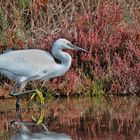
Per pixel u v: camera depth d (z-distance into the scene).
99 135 11.84
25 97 15.84
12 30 17.16
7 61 14.74
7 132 12.38
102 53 16.47
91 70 16.27
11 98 15.73
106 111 14.14
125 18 17.91
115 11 17.33
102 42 16.55
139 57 16.34
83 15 17.78
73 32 17.11
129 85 15.98
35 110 14.52
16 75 14.81
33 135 12.05
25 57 14.80
